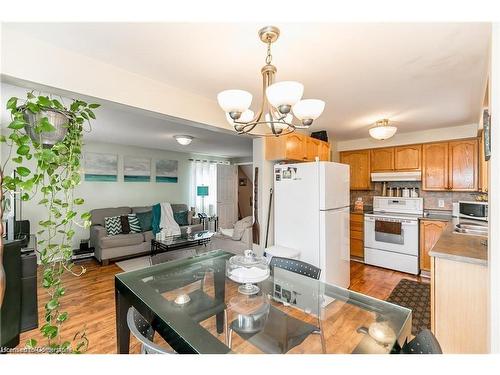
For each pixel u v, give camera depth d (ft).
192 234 14.75
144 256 14.25
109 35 4.53
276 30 4.20
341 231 9.31
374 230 12.60
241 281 5.16
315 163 8.54
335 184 8.95
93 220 14.40
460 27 4.20
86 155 15.07
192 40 4.68
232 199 23.13
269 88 3.60
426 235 11.12
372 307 4.58
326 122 10.57
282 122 4.09
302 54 5.16
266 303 4.99
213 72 6.03
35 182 4.14
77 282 10.41
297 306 4.89
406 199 12.60
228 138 14.64
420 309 8.27
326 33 4.41
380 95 7.50
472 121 10.41
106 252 12.67
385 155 13.35
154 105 6.44
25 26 4.27
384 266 12.24
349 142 14.71
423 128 11.70
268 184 10.27
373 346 3.56
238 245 11.21
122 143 16.17
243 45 4.84
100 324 7.16
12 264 5.07
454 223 9.71
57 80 4.90
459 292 5.21
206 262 6.80
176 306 4.43
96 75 5.42
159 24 4.17
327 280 8.39
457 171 11.24
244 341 4.01
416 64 5.58
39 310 7.79
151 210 16.52
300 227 8.93
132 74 6.03
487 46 4.80
